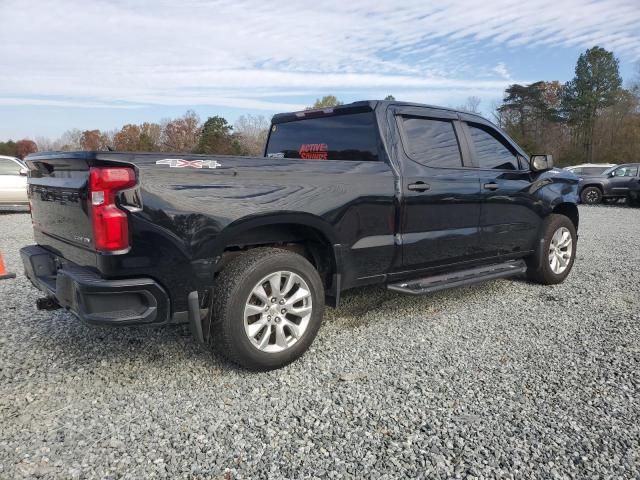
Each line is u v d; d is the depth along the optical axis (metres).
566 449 2.46
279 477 2.24
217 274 3.31
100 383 3.16
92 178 2.64
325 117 4.46
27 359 3.50
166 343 3.80
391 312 4.64
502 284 5.74
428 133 4.33
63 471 2.28
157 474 2.26
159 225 2.79
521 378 3.25
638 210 17.16
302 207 3.33
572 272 6.42
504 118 60.91
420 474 2.27
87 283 2.69
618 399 2.96
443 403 2.91
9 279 5.73
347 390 3.08
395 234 3.95
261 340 3.23
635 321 4.40
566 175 5.80
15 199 13.00
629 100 48.53
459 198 4.38
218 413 2.80
